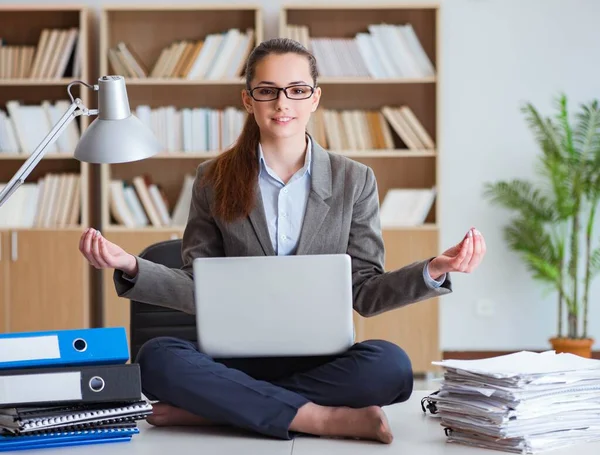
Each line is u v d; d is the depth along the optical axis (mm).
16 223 5746
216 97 5992
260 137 2654
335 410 2217
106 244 2406
